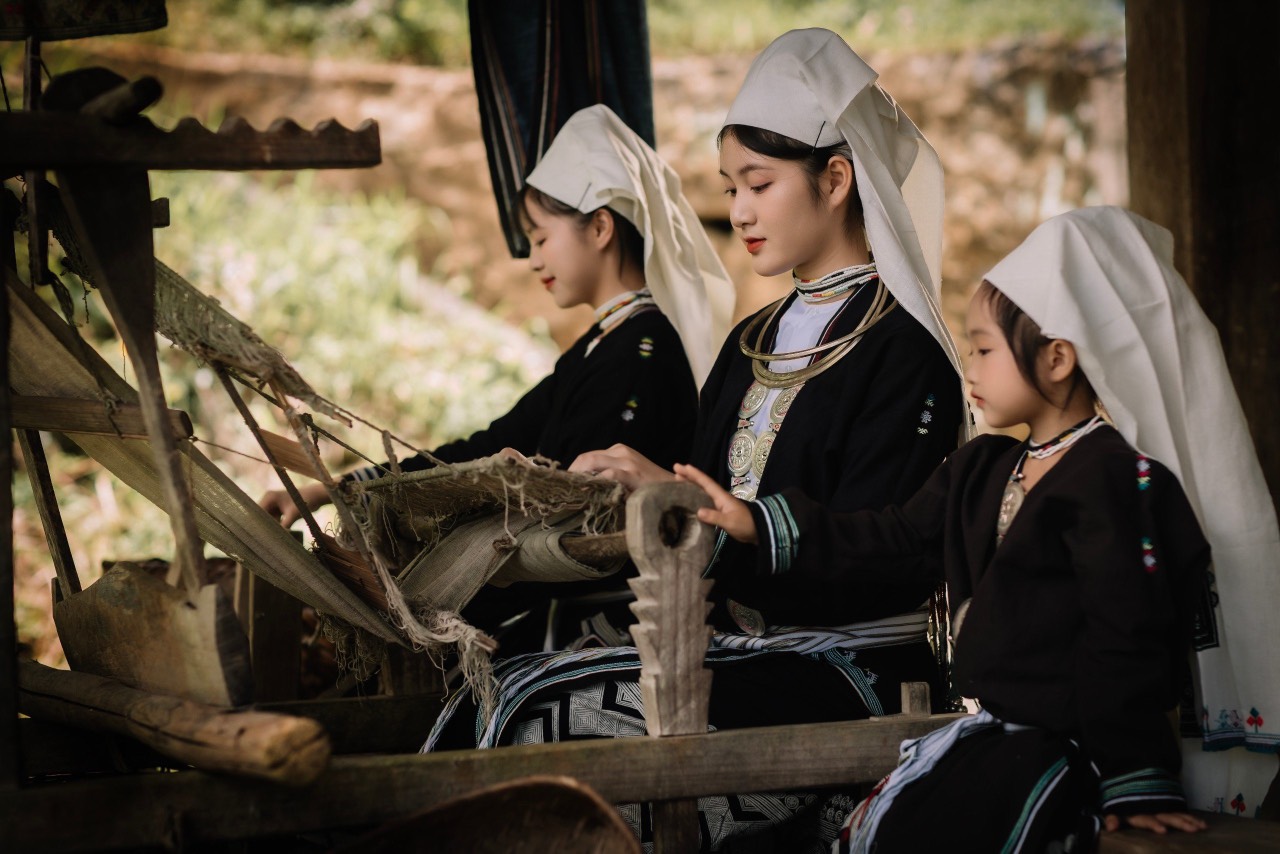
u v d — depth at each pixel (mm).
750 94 2412
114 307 1675
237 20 8305
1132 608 1768
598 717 2086
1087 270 1926
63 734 2262
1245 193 3041
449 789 1778
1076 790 1781
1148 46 3121
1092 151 8688
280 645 2877
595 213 2945
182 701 1714
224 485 2076
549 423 2947
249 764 1540
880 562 2064
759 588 2232
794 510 2020
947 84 8781
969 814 1800
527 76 3398
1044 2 8992
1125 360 1920
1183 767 1961
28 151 1551
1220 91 3049
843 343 2326
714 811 2096
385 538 2420
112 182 1662
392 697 2529
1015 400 1965
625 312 2945
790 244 2408
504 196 3453
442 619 2117
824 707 2150
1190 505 1855
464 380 6914
